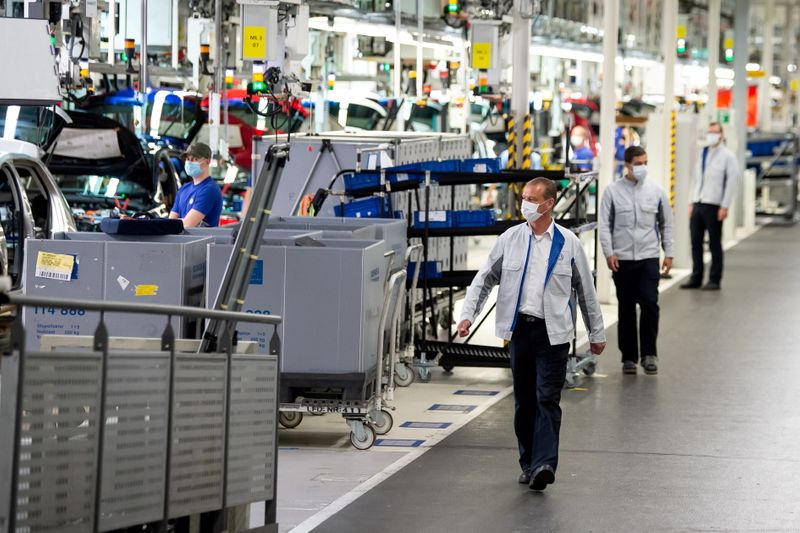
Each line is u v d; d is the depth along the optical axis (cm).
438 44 3262
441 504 1242
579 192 1986
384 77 3281
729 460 1440
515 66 2455
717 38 4384
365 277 1459
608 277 2872
